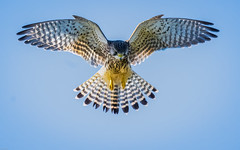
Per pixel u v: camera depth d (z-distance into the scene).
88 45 14.56
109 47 14.46
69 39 14.26
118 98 15.67
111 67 14.98
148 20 13.78
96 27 13.74
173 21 14.05
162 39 14.73
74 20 13.60
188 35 14.46
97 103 15.71
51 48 14.12
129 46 14.72
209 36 14.23
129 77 15.59
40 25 13.72
